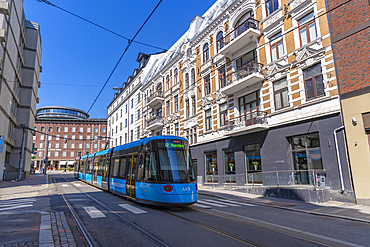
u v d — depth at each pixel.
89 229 6.46
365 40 11.24
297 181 12.64
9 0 21.77
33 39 33.38
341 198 11.32
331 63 12.32
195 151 22.73
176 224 7.04
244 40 17.16
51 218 7.57
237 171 17.48
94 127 70.38
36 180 27.33
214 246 5.16
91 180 20.23
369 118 10.88
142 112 34.91
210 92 21.50
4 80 21.69
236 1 18.88
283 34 14.30
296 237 5.91
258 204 11.49
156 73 31.44
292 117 13.91
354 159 11.08
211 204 11.23
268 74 15.53
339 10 12.24
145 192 9.84
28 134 31.94
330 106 12.20
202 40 22.98
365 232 6.51
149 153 10.18
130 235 5.95
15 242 5.10
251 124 15.76
